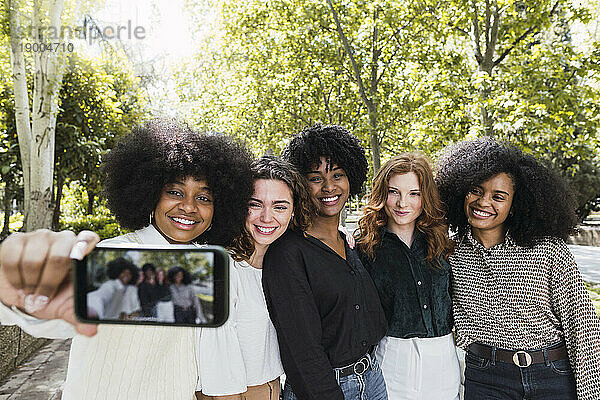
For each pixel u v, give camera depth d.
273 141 18.78
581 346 2.52
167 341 1.75
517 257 2.66
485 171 2.66
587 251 17.81
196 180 1.96
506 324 2.67
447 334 2.88
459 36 10.73
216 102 23.05
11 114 11.17
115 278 0.80
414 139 11.59
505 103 8.73
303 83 16.11
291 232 2.54
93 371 1.62
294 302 2.36
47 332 0.97
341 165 2.85
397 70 14.17
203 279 0.79
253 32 16.27
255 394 2.40
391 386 2.79
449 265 2.88
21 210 19.28
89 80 12.13
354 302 2.53
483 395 2.74
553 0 9.80
